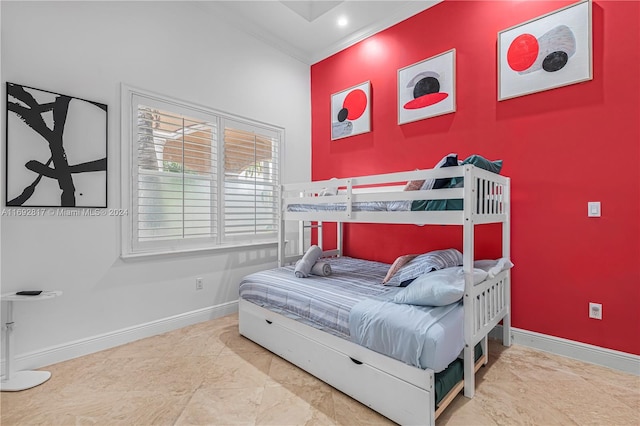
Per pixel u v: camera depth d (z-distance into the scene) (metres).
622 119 2.00
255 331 2.47
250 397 1.76
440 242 2.90
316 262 2.65
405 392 1.50
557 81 2.21
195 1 2.92
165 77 2.73
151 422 1.56
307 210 2.75
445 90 2.79
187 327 2.83
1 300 1.83
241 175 3.34
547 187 2.29
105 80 2.38
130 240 2.51
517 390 1.79
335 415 1.61
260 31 3.44
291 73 3.85
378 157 3.36
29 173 2.04
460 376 1.71
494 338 2.53
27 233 2.04
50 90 2.12
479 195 1.88
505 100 2.47
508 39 2.43
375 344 1.60
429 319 1.53
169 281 2.75
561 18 2.20
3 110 1.95
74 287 2.23
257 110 3.48
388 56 3.26
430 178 1.89
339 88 3.76
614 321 2.04
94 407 1.67
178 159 2.81
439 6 2.85
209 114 3.06
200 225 2.98
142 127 2.59
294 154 3.89
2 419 1.57
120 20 2.46
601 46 2.06
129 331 2.50
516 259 2.44
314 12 3.24
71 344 2.21
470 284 1.71
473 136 2.65
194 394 1.79
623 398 1.71
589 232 2.13
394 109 3.21
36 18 2.07
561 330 2.25
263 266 3.51
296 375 2.00
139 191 2.57
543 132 2.30
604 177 2.07
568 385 1.84
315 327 1.95
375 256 3.43
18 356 2.01
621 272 2.02
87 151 2.28
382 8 3.08
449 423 1.52
